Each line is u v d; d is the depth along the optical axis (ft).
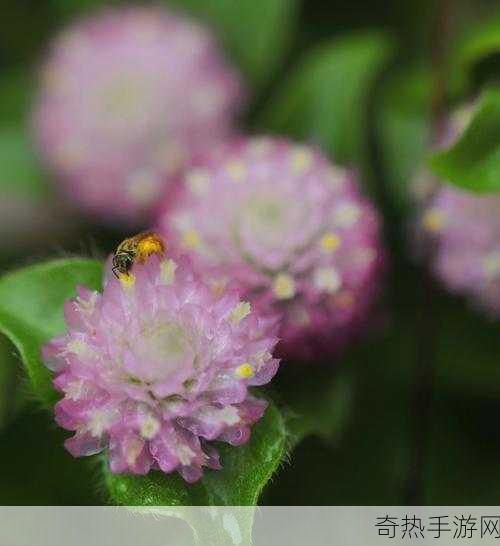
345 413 0.86
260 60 1.00
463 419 0.91
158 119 0.97
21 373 0.84
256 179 0.86
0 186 1.00
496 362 0.91
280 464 0.76
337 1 1.01
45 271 0.79
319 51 0.96
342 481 0.88
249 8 1.01
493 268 0.87
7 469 0.89
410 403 0.90
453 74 0.90
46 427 0.89
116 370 0.74
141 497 0.75
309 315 0.83
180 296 0.75
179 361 0.74
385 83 0.98
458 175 0.80
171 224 0.85
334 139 0.93
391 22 1.01
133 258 0.76
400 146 0.93
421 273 0.91
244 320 0.75
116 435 0.73
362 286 0.84
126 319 0.75
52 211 1.00
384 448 0.89
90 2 1.05
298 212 0.85
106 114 0.97
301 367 0.86
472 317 0.91
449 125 0.89
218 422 0.74
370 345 0.90
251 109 1.01
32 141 1.01
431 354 0.89
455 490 0.89
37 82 1.04
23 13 1.05
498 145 0.80
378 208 0.91
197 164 0.92
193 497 0.75
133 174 0.97
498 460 0.90
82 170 0.97
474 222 0.87
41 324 0.78
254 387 0.76
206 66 0.99
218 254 0.84
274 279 0.83
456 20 0.99
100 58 0.99
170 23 1.00
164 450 0.73
